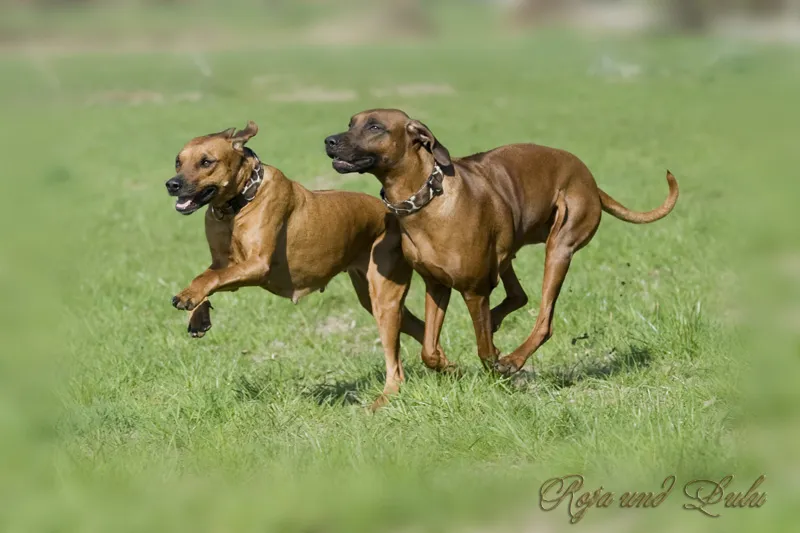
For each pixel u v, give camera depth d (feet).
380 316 37.58
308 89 147.43
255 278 34.32
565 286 48.98
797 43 193.77
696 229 59.47
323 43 260.62
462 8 353.10
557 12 291.17
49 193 80.07
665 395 35.27
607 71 159.12
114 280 55.26
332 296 51.21
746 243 55.26
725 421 31.71
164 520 27.09
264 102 134.10
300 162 85.20
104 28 274.98
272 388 38.06
